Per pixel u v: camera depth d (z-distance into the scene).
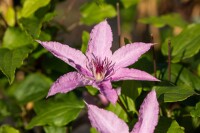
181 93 0.60
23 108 0.84
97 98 0.80
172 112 0.67
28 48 0.70
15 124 0.91
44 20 0.72
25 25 0.71
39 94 0.78
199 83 0.69
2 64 0.65
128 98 0.64
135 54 0.58
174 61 0.71
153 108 0.54
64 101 0.73
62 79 0.56
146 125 0.54
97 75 0.58
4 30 0.81
